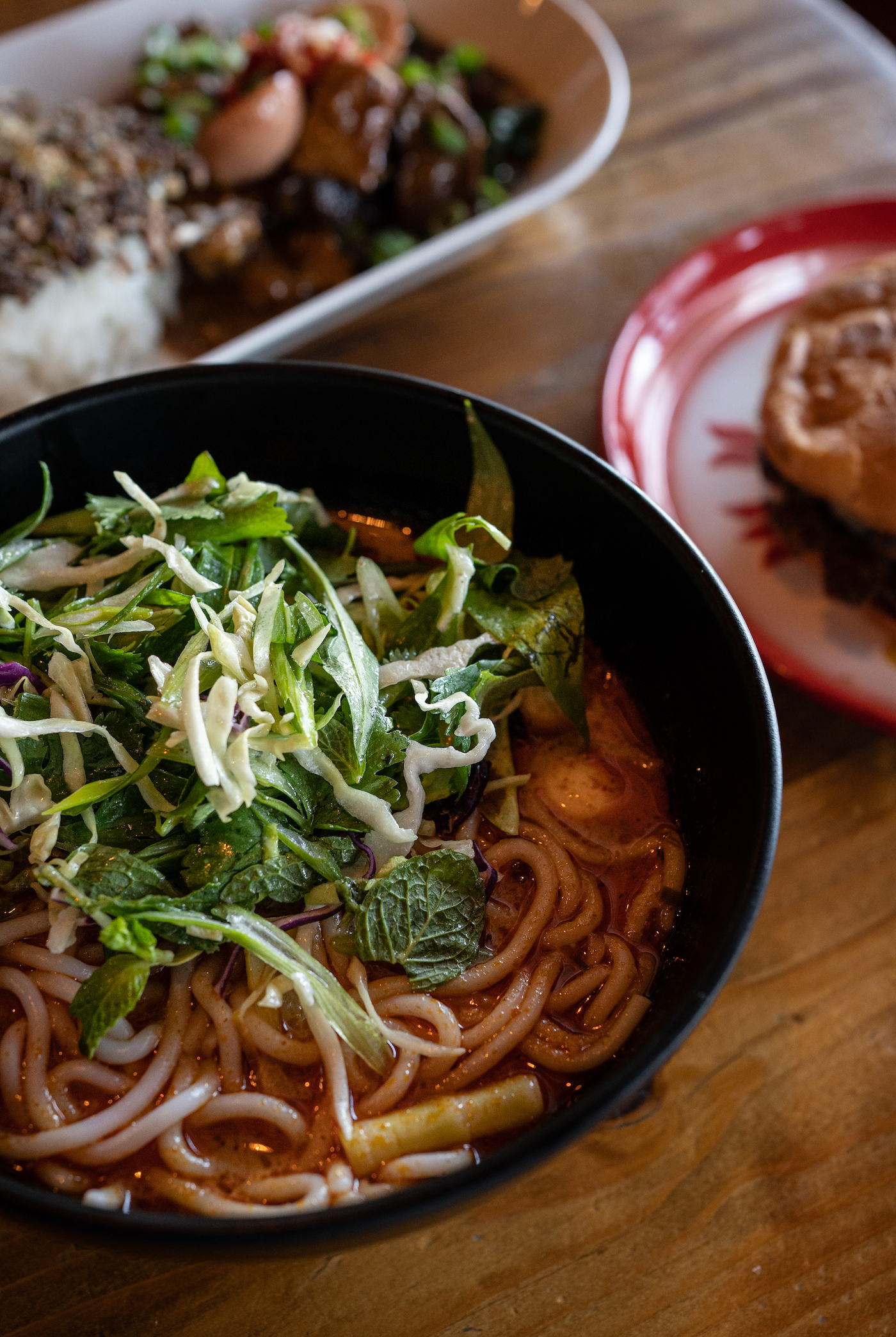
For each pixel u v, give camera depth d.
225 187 0.57
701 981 0.31
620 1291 0.35
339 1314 0.34
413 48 0.62
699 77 0.59
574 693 0.38
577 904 0.36
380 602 0.39
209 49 0.57
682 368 0.51
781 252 0.53
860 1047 0.38
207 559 0.37
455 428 0.38
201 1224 0.29
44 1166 0.33
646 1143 0.36
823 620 0.45
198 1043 0.34
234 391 0.38
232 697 0.34
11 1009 0.35
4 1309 0.34
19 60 0.57
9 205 0.52
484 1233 0.35
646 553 0.37
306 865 0.35
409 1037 0.34
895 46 0.85
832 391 0.45
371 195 0.58
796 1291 0.35
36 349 0.52
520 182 0.59
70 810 0.34
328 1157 0.33
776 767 0.33
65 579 0.37
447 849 0.35
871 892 0.40
